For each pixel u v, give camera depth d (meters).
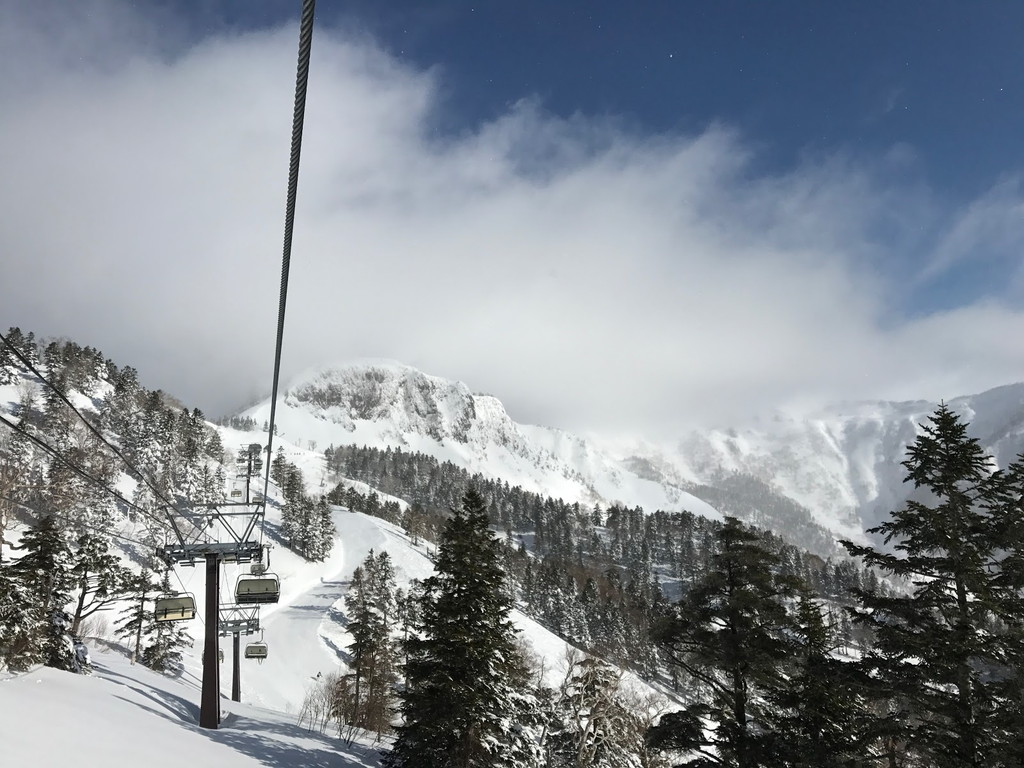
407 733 25.36
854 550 19.75
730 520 23.75
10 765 11.64
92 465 93.50
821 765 19.75
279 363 13.12
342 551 153.38
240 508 121.44
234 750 22.64
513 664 27.53
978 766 16.48
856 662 19.69
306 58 5.39
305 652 85.75
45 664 27.89
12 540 65.19
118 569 53.62
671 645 23.98
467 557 26.47
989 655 16.88
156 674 44.19
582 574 197.12
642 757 36.44
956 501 18.70
